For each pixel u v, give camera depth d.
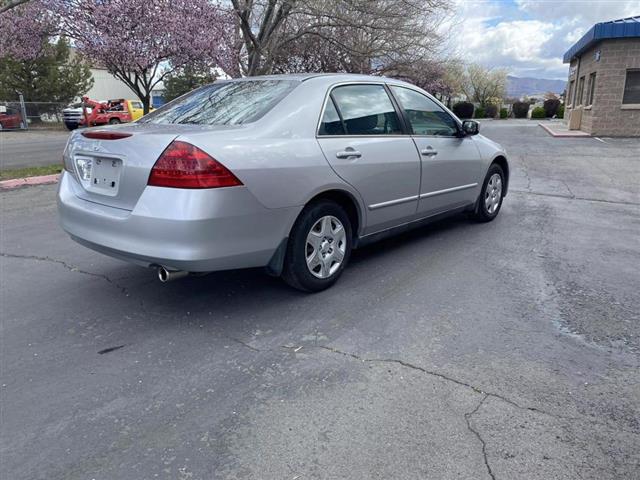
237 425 2.46
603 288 4.08
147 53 12.09
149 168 3.17
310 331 3.38
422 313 3.64
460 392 2.69
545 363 2.97
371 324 3.47
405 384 2.77
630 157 12.41
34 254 5.05
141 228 3.19
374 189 4.21
